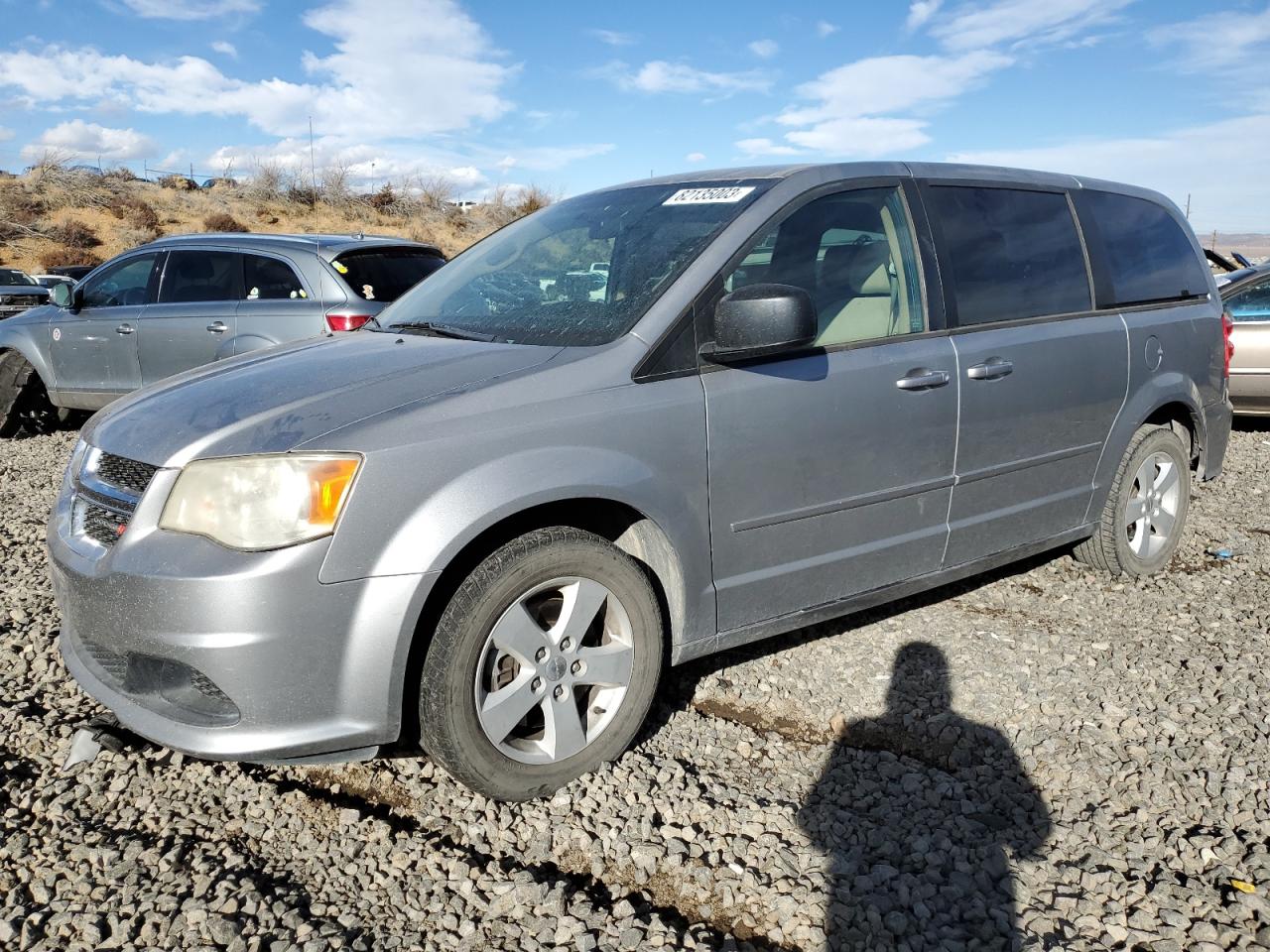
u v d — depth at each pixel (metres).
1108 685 3.56
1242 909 2.32
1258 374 8.66
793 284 3.29
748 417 3.08
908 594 3.73
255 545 2.44
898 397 3.45
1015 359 3.84
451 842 2.66
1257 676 3.61
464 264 4.04
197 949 2.21
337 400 2.70
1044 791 2.89
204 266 7.48
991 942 2.25
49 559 2.94
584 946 2.23
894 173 3.71
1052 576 4.74
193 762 3.02
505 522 2.76
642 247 3.34
